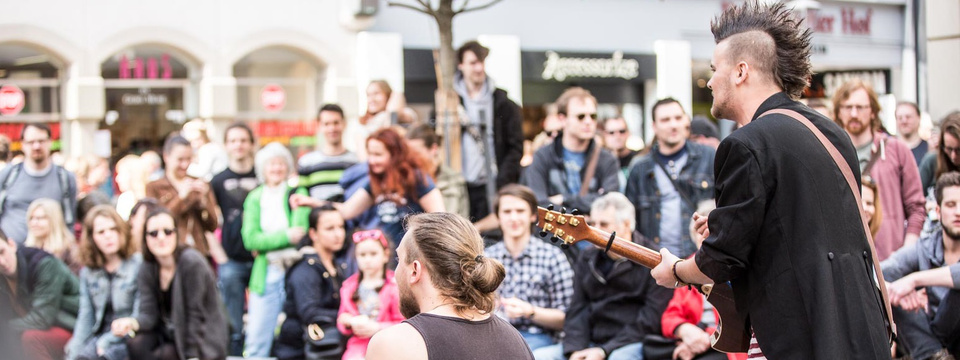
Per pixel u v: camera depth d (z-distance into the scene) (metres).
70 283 7.38
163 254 6.89
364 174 7.48
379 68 15.59
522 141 8.46
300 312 6.79
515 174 8.34
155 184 8.70
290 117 15.73
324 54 15.62
